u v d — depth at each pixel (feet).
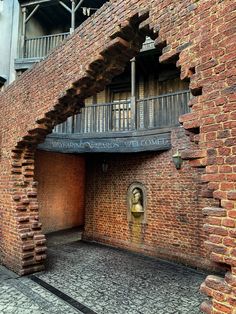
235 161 7.34
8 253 20.56
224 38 7.93
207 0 8.51
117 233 29.99
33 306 14.78
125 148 27.76
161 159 26.32
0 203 21.93
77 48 14.79
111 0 12.62
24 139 19.39
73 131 30.86
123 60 13.61
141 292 17.29
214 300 7.53
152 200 26.73
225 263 7.34
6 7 41.91
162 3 9.96
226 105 7.70
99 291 17.28
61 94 15.71
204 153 8.08
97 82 14.74
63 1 38.99
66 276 19.79
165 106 26.91
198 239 22.63
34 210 20.54
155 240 26.08
